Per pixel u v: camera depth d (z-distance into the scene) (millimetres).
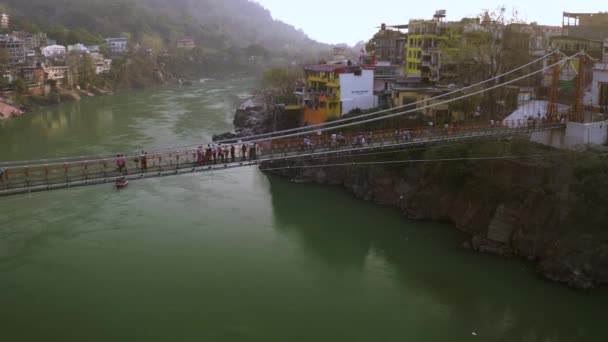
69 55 126562
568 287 31266
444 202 41469
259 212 43312
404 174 44688
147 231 38812
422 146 41188
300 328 27109
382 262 34750
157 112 93500
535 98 51438
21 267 32938
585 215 32500
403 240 38094
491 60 51000
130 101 111062
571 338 26984
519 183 36844
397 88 55906
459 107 50625
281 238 38156
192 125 79000
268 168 54500
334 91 59500
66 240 37031
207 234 38531
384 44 78500
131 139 67688
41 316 27562
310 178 51531
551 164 35719
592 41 56844
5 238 37312
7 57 110688
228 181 51938
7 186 28312
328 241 37812
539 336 27156
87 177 30141
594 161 33281
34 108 99125
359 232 39438
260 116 76750
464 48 51781
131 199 46219
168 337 26000
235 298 29766
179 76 163625
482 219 38219
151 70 150750
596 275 31234
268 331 26750
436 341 26547
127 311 28172
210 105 103125
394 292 31031
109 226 39719
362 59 71562
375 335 26844
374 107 58250
